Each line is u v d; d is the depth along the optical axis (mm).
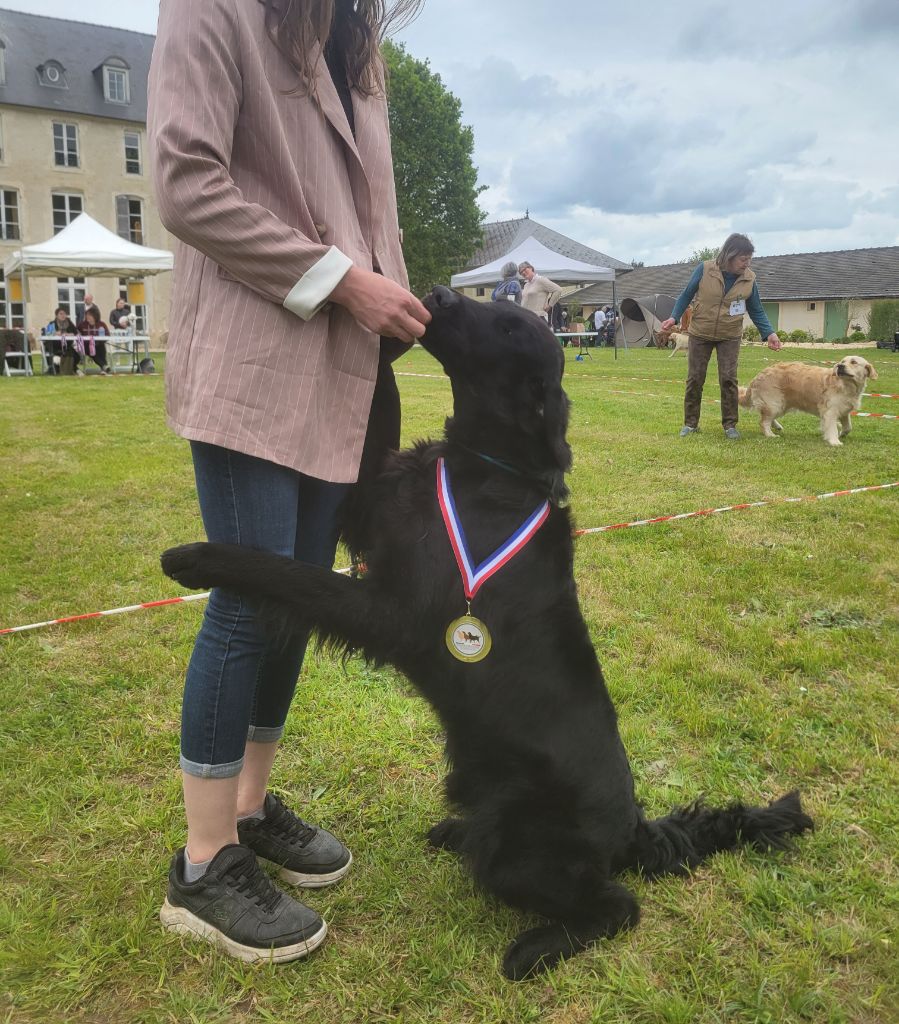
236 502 1814
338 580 1883
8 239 35688
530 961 1885
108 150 36969
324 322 1786
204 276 1735
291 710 2986
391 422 2221
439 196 39656
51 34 36781
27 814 2342
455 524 1960
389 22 1931
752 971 1869
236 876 1927
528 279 15875
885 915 2033
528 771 1982
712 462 7316
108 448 8164
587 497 6066
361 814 2471
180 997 1760
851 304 37500
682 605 3922
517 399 2086
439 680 1983
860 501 5797
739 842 2295
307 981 1841
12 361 20031
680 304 8531
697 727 2887
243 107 1658
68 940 1900
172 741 2752
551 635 2023
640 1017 1772
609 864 2043
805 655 3377
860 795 2547
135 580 4344
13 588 4145
